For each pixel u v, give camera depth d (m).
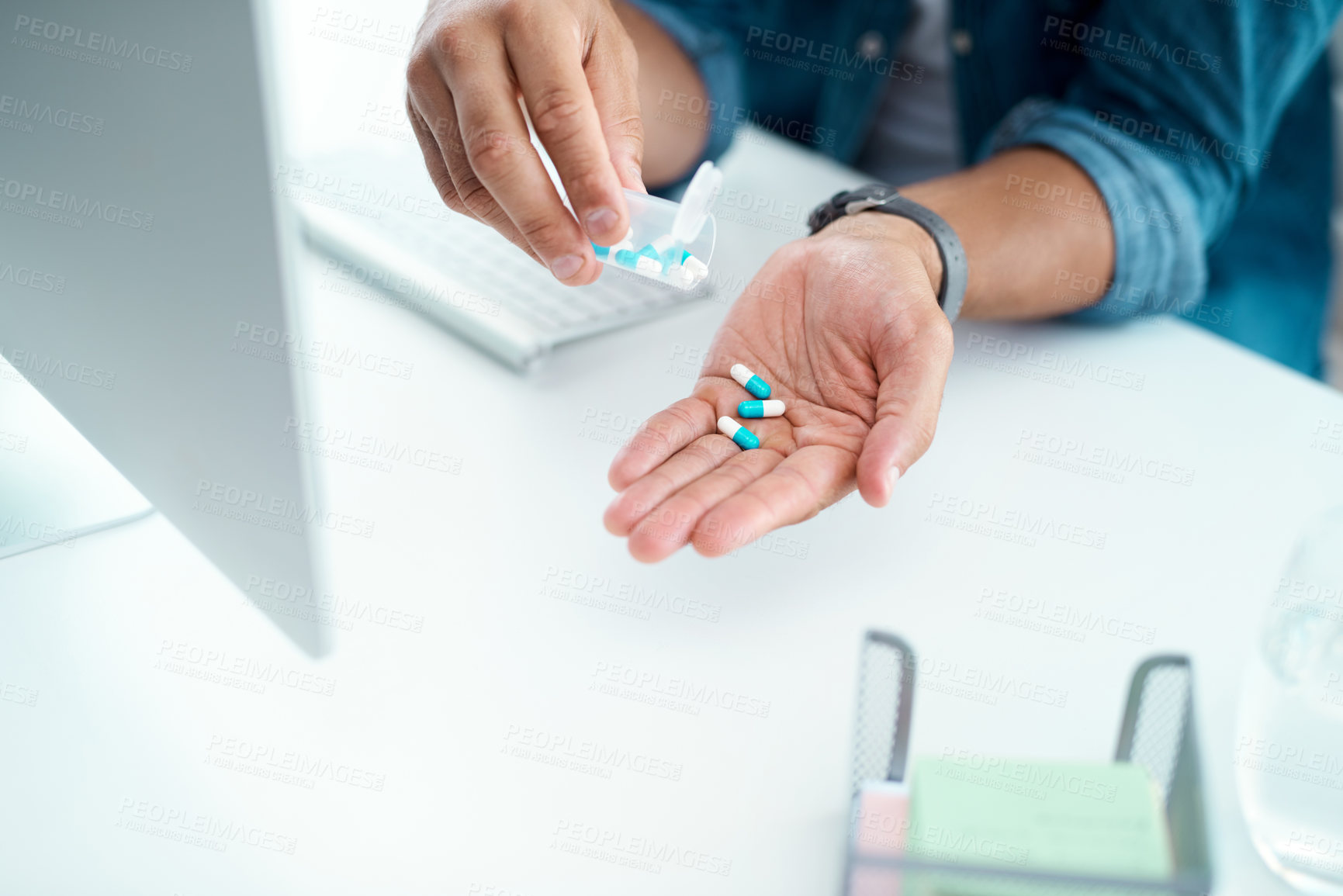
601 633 0.67
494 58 0.69
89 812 0.61
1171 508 0.73
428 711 0.64
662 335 0.79
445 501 0.71
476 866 0.61
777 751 0.64
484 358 0.77
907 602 0.68
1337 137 1.02
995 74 1.01
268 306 0.57
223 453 0.61
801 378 0.74
